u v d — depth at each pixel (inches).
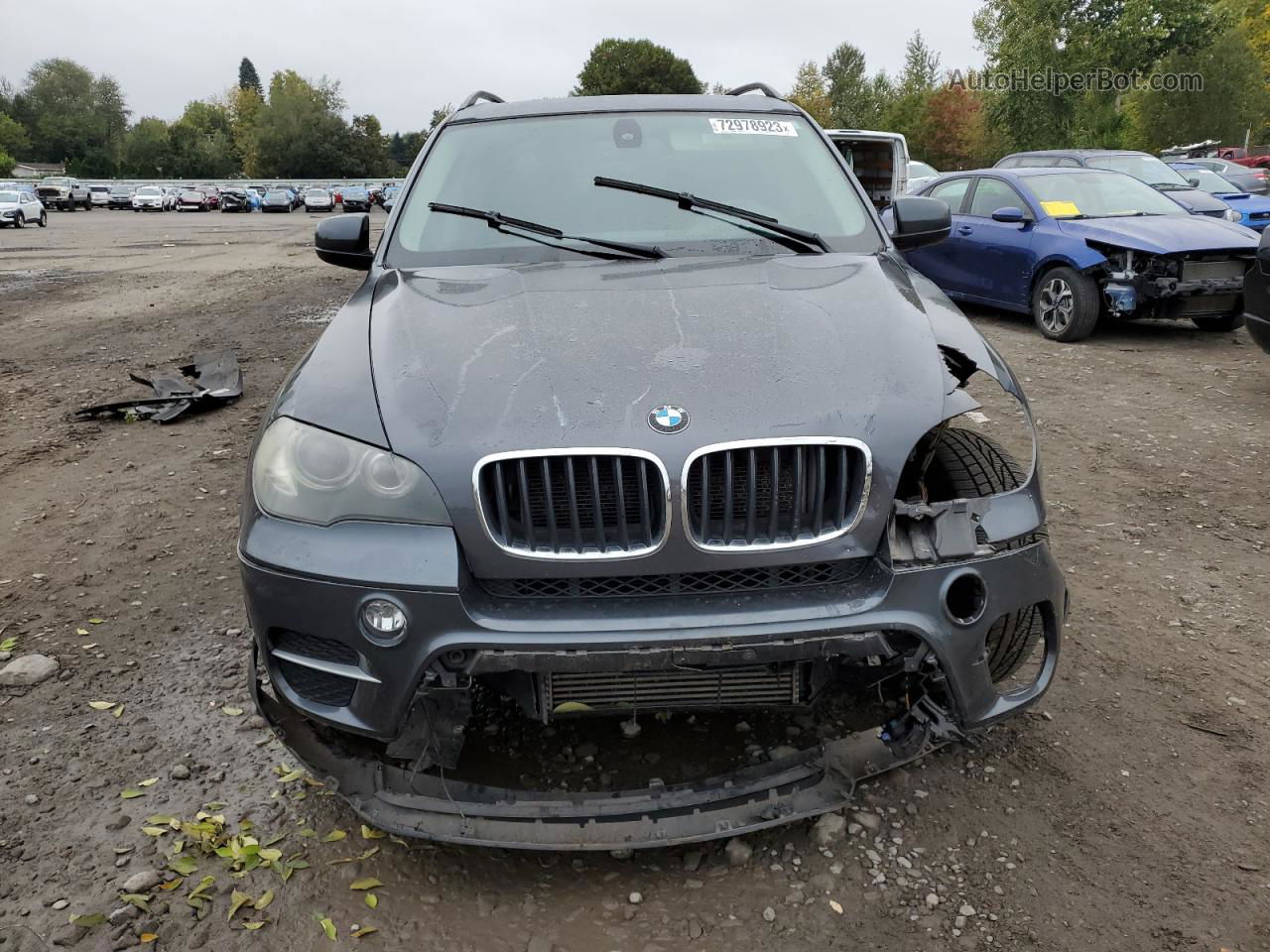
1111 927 82.8
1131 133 1678.2
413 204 130.9
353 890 87.9
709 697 86.2
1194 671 122.9
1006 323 375.9
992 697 87.1
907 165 613.0
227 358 291.7
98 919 84.7
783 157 136.6
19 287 570.6
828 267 114.0
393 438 82.8
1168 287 313.1
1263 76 1823.3
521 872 90.4
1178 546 162.2
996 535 85.3
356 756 90.7
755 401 83.2
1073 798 99.0
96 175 4131.4
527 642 78.2
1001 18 1360.7
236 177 4328.3
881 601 81.0
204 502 189.5
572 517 80.1
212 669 126.7
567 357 89.0
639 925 84.0
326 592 81.3
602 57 2797.7
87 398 276.8
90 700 119.7
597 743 105.3
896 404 84.8
